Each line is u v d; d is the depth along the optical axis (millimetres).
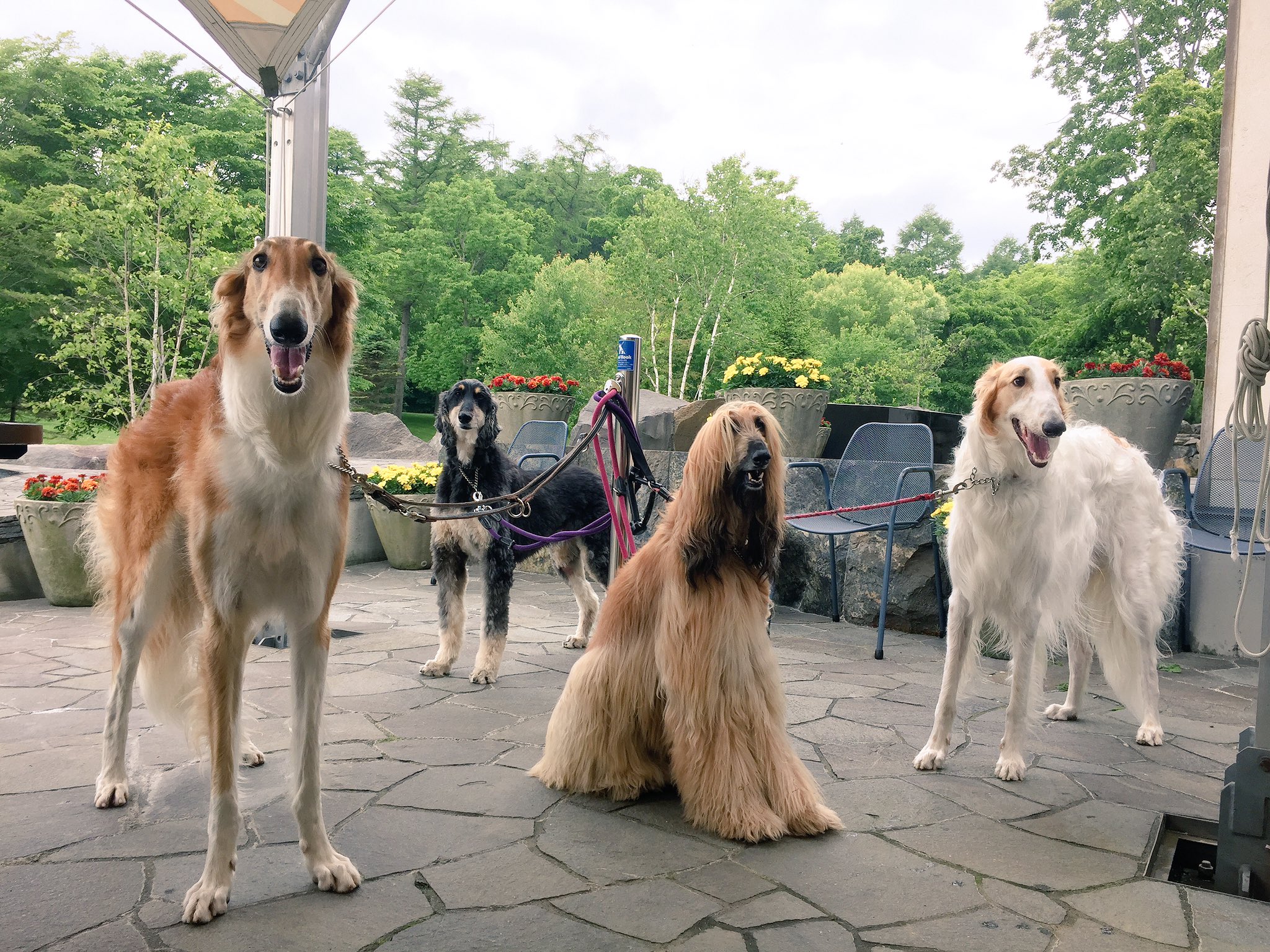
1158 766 3600
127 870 2410
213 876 2199
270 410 2160
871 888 2438
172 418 2832
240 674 2320
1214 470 5469
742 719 2875
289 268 2104
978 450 3396
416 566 8180
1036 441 3219
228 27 4547
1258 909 2371
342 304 2270
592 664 3152
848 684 4703
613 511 4082
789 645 5676
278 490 2223
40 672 4441
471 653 5250
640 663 3062
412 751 3473
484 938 2104
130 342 23234
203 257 23594
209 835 2232
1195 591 5922
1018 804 3109
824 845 2725
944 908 2328
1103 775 3451
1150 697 3990
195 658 2896
